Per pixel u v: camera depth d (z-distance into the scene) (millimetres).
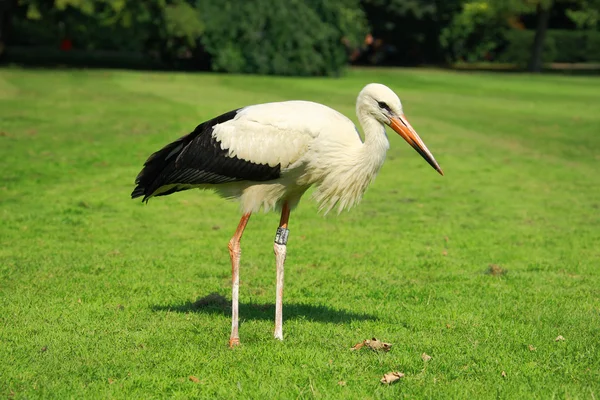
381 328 6684
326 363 5742
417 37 53344
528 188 14641
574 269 9188
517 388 5328
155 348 6062
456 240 10641
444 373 5625
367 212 12445
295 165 6297
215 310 7215
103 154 16250
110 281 8109
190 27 35844
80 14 36938
